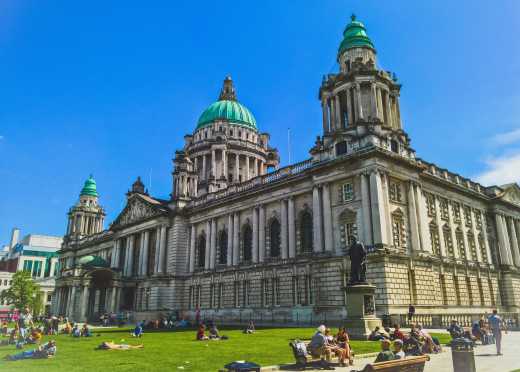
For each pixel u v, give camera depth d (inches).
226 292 2694.4
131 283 3393.2
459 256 2472.9
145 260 3346.5
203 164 4340.6
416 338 973.2
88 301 3523.6
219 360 889.5
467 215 2682.1
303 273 2208.4
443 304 2118.6
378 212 1903.3
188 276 3068.4
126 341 1408.7
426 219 2268.7
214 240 2947.8
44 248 7652.6
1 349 1229.7
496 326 990.4
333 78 2401.6
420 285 1953.7
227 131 4490.7
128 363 858.1
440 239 2324.1
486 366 795.4
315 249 2161.7
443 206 2487.7
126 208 3799.2
